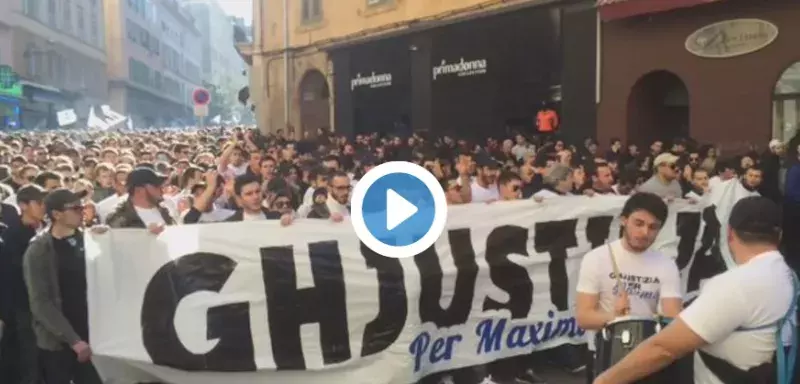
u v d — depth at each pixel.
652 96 15.33
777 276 3.01
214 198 6.94
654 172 8.69
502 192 7.14
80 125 54.12
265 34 27.83
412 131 21.17
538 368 6.35
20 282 5.36
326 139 19.39
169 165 11.72
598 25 15.60
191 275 4.96
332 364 5.15
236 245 5.05
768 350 3.00
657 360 2.98
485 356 5.84
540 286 6.07
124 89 69.62
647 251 4.16
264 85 27.94
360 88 23.25
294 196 8.85
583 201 6.28
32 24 46.09
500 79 18.20
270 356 5.05
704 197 7.49
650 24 14.59
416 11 20.89
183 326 4.93
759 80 12.82
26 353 5.39
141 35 78.12
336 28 24.42
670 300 4.04
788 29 12.37
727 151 13.27
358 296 5.23
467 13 19.09
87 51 59.28
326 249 5.20
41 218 5.45
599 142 15.70
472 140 18.05
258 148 14.77
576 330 6.29
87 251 4.85
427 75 20.45
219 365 4.97
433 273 5.50
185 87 105.38
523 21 17.42
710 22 13.52
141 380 4.98
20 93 40.09
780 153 10.52
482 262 5.78
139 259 4.91
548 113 16.50
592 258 4.18
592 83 15.84
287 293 5.09
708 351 3.14
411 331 5.31
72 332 4.66
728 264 7.31
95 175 9.64
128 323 4.87
